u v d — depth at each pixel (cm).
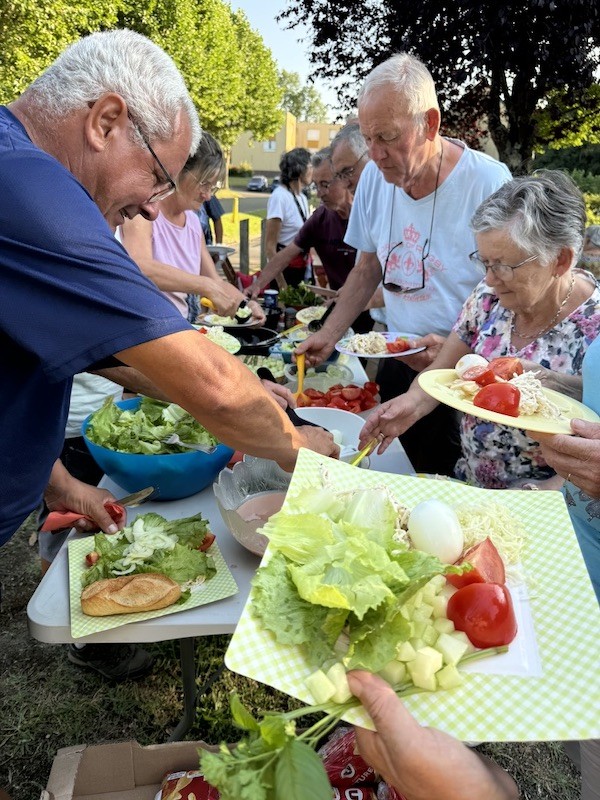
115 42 121
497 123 705
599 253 383
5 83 998
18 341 105
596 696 82
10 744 216
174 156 130
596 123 735
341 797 122
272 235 581
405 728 75
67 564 140
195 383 113
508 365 164
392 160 233
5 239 102
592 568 151
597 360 150
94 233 106
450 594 100
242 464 156
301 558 97
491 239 167
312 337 278
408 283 272
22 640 268
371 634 85
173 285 292
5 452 122
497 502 126
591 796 135
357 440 202
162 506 167
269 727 70
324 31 753
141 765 128
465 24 621
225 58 2183
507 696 83
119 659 239
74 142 120
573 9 580
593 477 128
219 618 122
